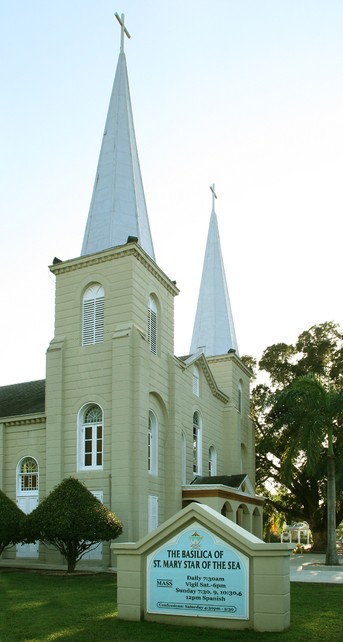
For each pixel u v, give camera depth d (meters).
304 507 49.22
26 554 30.95
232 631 11.33
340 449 39.97
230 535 11.83
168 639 10.74
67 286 32.00
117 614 12.93
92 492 28.28
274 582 11.45
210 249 50.53
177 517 12.32
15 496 32.06
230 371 44.25
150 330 31.92
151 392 30.75
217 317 47.44
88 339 30.75
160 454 31.55
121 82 36.50
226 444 42.75
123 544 12.80
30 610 14.09
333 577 23.28
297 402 32.12
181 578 12.18
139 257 30.86
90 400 29.64
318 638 10.95
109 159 34.50
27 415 32.22
